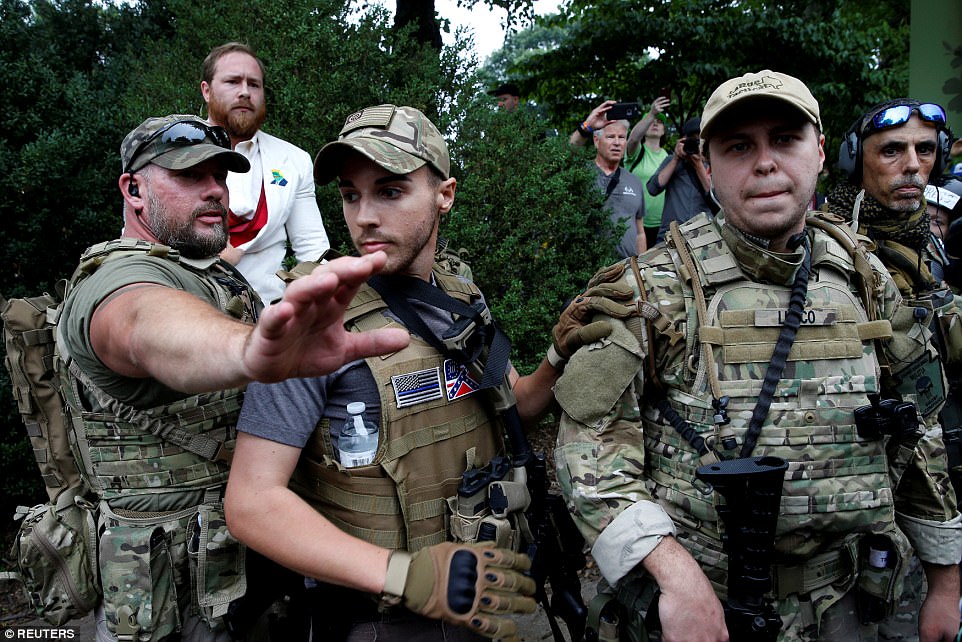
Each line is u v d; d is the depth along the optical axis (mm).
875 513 1626
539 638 2953
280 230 3031
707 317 1655
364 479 1484
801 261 1676
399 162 1477
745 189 1649
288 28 4227
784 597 1632
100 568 1738
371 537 1492
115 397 1607
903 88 9039
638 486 1604
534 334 4137
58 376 1843
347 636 1551
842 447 1613
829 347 1648
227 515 1373
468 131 4332
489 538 1498
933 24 4461
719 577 1619
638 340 1644
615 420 1652
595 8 9211
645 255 1789
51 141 3934
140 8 5977
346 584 1264
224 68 2867
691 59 8883
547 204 4227
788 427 1604
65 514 1807
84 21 5340
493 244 4184
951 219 2928
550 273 4215
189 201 1830
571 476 1625
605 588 1815
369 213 1532
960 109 4453
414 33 5809
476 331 1639
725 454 1603
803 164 1638
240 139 2963
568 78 9375
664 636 1459
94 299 1399
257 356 903
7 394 3859
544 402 1900
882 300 1826
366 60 4277
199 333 1022
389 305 1571
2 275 4125
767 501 1434
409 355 1524
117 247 1672
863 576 1686
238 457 1398
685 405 1654
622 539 1521
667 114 9781
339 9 4418
